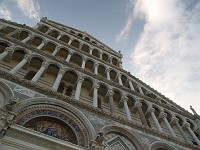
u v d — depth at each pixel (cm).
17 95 1476
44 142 1235
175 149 1836
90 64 2773
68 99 1658
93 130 1521
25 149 1165
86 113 1653
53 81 2109
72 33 3372
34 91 1583
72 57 2723
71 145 1298
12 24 2548
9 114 1225
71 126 1516
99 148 1345
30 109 1452
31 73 2119
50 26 3155
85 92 2216
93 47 3222
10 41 2139
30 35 2525
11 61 2098
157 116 2433
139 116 2258
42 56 2175
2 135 1118
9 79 1570
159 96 2822
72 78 2253
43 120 1492
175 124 2406
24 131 1219
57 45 2648
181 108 2756
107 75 2627
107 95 2220
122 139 1655
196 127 2475
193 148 1958
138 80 2903
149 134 1828
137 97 2400
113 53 3406
